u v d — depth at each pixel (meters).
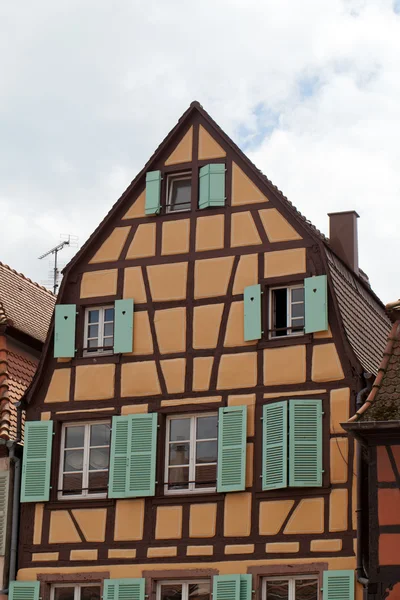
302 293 26.67
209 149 28.09
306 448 25.44
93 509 26.72
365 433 23.95
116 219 28.41
